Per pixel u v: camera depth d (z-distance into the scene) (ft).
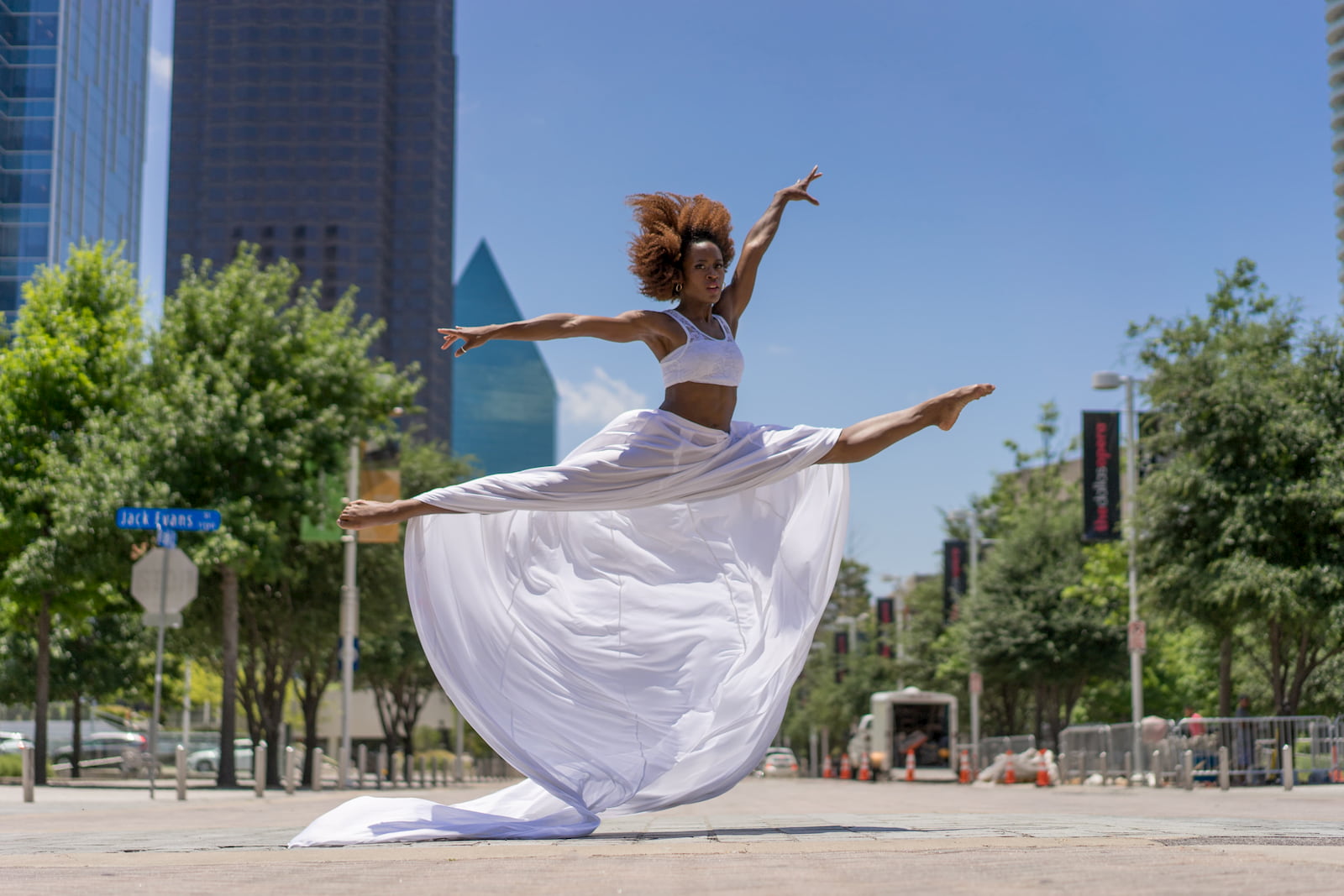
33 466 96.43
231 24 531.91
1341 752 79.61
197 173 530.27
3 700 145.79
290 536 103.14
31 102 277.23
